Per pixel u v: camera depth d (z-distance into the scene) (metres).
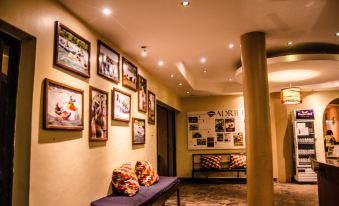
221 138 10.02
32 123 2.77
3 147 2.74
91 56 3.98
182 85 8.00
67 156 3.30
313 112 8.78
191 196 7.11
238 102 10.08
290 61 5.37
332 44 5.13
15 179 2.73
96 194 3.90
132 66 5.46
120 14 3.67
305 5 3.57
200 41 4.79
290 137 9.28
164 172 9.92
